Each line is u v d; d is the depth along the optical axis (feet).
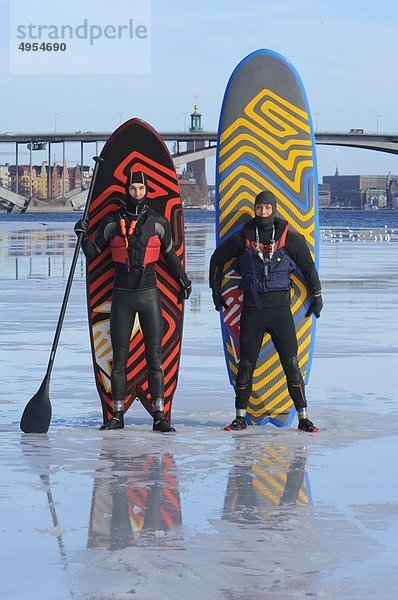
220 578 22.11
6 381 53.16
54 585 21.68
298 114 45.47
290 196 45.09
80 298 100.53
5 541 24.82
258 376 43.29
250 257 41.63
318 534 25.40
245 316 41.73
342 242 272.31
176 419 43.52
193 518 26.94
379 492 29.73
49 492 29.76
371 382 52.80
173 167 43.88
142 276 41.78
